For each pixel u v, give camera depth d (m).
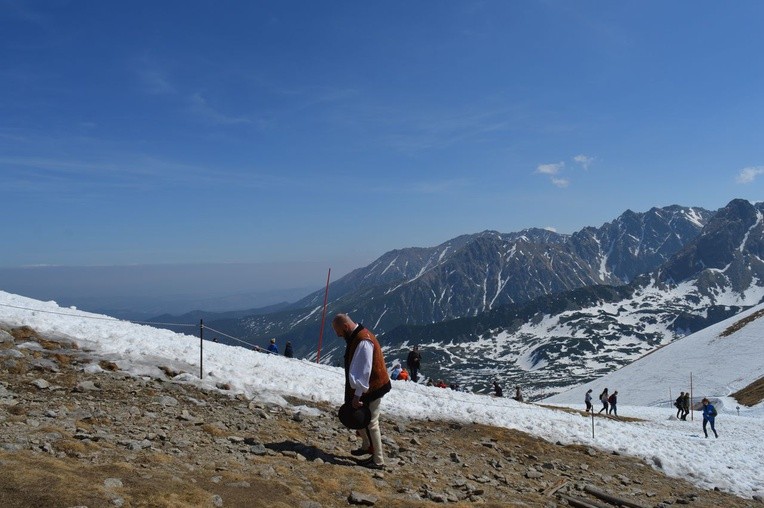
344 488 8.66
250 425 12.34
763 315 147.00
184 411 12.15
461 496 9.99
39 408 10.43
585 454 18.83
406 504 8.23
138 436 9.32
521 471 14.41
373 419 10.41
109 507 5.79
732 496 17.06
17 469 6.26
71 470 6.65
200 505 6.43
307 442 11.62
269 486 7.69
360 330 10.23
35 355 15.32
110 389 13.35
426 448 14.73
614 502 12.77
